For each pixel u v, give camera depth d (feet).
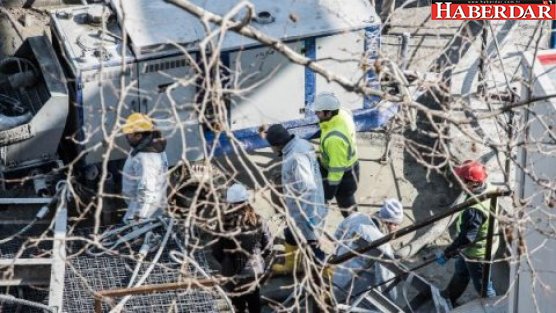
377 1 153.17
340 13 120.37
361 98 123.34
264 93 119.85
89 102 113.80
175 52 113.80
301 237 74.28
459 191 125.29
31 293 97.04
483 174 100.89
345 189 116.26
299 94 121.08
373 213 115.65
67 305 93.81
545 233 82.94
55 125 114.93
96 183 117.29
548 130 77.36
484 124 122.31
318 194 107.65
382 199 125.49
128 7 118.93
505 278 112.37
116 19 118.73
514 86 119.85
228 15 61.00
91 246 98.78
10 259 96.68
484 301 104.53
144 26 116.06
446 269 116.98
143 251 97.86
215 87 65.31
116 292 87.81
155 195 105.81
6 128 114.42
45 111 114.01
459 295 110.52
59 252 85.10
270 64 118.01
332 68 120.88
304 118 122.83
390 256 100.83
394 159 130.41
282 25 118.21
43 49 120.57
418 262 117.91
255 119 120.78
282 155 107.96
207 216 106.63
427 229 120.78
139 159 105.29
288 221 74.59
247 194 98.99
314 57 119.44
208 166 71.05
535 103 88.48
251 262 100.48
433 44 142.51
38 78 121.80
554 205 83.41
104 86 113.50
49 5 141.69
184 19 117.70
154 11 118.52
